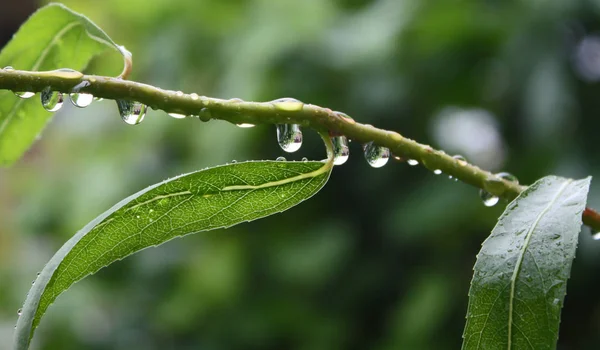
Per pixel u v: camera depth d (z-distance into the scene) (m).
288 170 0.29
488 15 0.49
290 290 0.56
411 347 0.50
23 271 0.69
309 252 0.54
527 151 0.50
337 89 0.52
